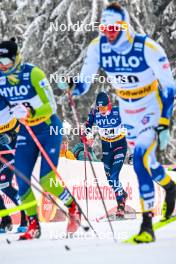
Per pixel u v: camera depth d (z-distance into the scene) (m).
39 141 16.89
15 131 19.19
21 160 16.75
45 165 16.78
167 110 14.45
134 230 18.36
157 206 27.80
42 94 16.66
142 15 46.19
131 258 11.27
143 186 14.13
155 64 14.48
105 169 24.44
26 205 16.55
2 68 16.52
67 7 44.06
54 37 44.81
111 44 14.72
